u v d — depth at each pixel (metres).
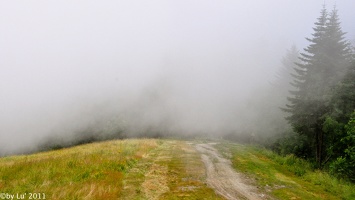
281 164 20.48
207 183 13.25
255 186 13.15
